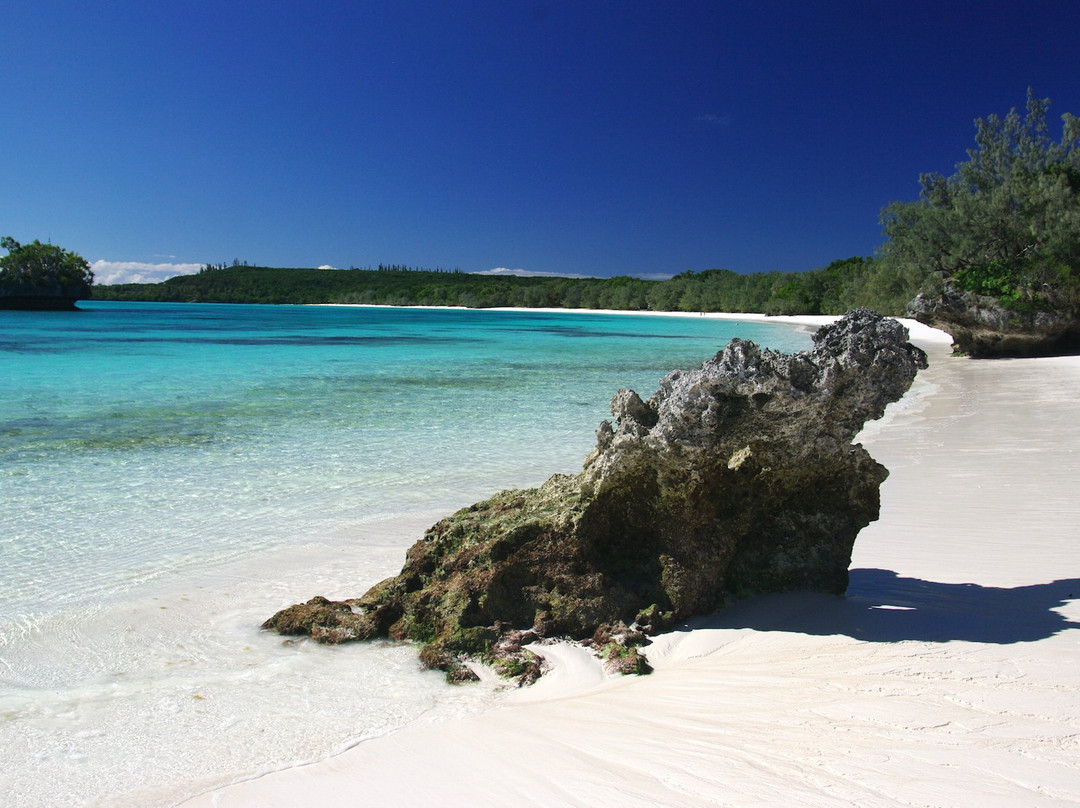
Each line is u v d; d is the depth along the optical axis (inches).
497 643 173.8
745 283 3941.9
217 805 111.8
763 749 116.0
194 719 141.5
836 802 98.7
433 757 123.9
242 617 199.0
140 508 313.3
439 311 5049.2
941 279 1302.9
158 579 229.1
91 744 131.8
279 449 444.8
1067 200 1136.2
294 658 172.4
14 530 279.7
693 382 182.9
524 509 199.5
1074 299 1018.7
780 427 187.5
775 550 203.3
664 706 137.5
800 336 1943.9
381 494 341.1
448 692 154.1
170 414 579.8
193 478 369.1
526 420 569.9
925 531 263.0
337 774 119.9
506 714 140.8
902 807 96.3
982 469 363.6
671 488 187.6
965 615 175.3
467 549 190.5
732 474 194.4
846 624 175.3
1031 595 187.3
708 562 191.6
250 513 307.4
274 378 880.3
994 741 111.2
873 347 187.6
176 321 2807.6
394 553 256.8
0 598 211.8
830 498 203.6
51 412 578.9
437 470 392.5
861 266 3107.8
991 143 1391.5
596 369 1066.1
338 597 214.2
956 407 589.6
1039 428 474.0
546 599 183.2
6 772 122.0
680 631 181.5
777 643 167.8
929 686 133.5
